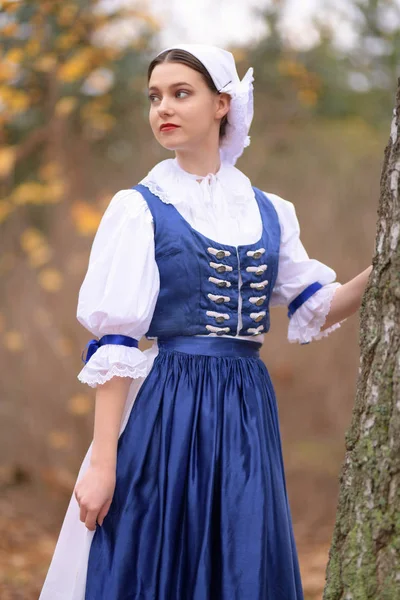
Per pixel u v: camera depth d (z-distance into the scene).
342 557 2.33
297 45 7.22
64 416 7.18
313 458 7.76
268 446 2.59
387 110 9.21
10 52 5.79
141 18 6.14
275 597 2.50
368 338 2.35
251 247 2.64
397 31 8.34
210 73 2.64
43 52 6.09
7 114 6.16
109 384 2.48
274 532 2.53
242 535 2.44
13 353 7.39
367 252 8.33
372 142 9.00
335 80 8.26
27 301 7.27
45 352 7.22
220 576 2.43
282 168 8.77
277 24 7.06
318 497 7.15
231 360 2.61
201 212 2.61
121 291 2.47
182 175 2.69
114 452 2.48
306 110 8.04
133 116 7.16
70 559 2.61
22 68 6.12
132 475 2.50
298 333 2.90
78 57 5.91
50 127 6.50
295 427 8.30
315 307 2.84
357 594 2.25
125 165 7.36
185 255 2.55
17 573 4.92
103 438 2.47
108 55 6.26
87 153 7.07
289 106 7.73
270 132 7.97
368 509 2.28
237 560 2.42
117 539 2.46
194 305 2.57
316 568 5.22
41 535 6.22
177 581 2.45
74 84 6.52
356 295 2.80
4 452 7.37
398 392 2.25
